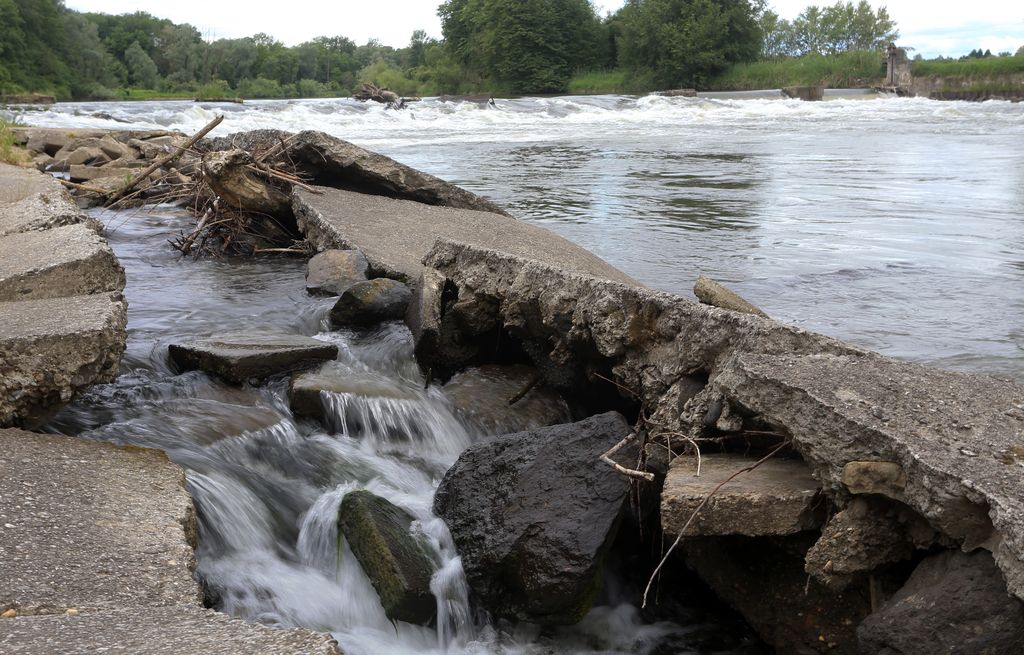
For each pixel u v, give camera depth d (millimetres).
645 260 10984
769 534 3691
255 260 10641
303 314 7664
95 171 16031
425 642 4148
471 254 6977
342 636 4098
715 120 39469
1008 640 2945
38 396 4461
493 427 6016
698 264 10797
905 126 32938
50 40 84375
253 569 4324
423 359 6680
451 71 87750
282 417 5621
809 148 25562
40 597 2955
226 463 4965
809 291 9523
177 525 3660
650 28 75750
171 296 8609
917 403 3633
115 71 108500
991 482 3049
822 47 106375
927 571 3289
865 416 3504
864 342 7699
